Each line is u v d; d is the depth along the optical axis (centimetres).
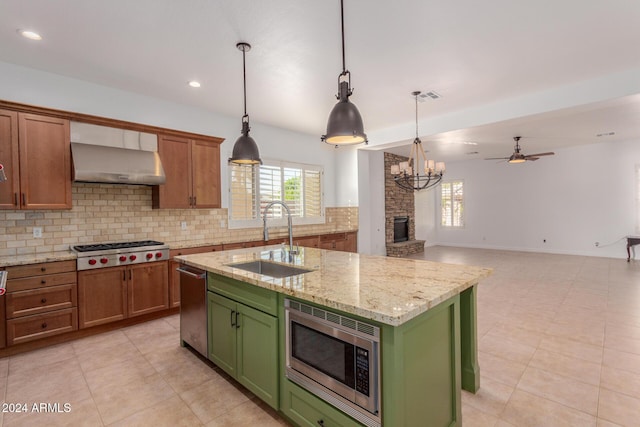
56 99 335
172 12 230
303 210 607
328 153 664
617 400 209
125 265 342
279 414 202
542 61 312
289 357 183
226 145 485
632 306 390
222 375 249
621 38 271
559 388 224
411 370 145
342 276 199
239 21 242
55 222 339
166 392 226
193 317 275
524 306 396
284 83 361
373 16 237
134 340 314
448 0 220
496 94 399
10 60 303
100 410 206
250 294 210
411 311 134
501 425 188
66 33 256
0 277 181
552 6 228
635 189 693
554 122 520
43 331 294
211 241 445
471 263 686
